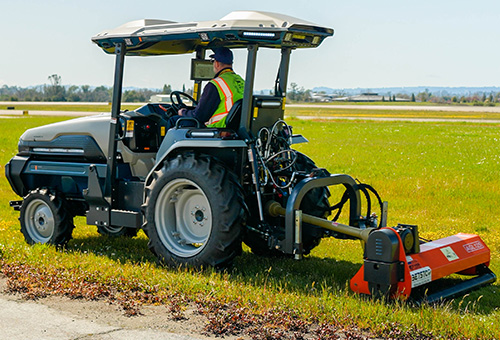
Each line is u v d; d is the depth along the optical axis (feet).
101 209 22.12
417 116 222.69
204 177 18.88
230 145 18.76
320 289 18.39
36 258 20.58
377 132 106.01
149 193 20.10
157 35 20.06
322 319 15.11
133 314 15.56
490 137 94.02
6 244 22.56
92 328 14.64
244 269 20.80
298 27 18.30
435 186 40.50
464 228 28.71
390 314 15.26
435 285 19.47
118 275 18.47
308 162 22.54
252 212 20.29
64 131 23.99
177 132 20.12
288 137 21.04
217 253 18.84
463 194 38.04
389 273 16.29
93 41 21.83
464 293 18.38
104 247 24.21
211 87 20.01
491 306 17.69
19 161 24.77
